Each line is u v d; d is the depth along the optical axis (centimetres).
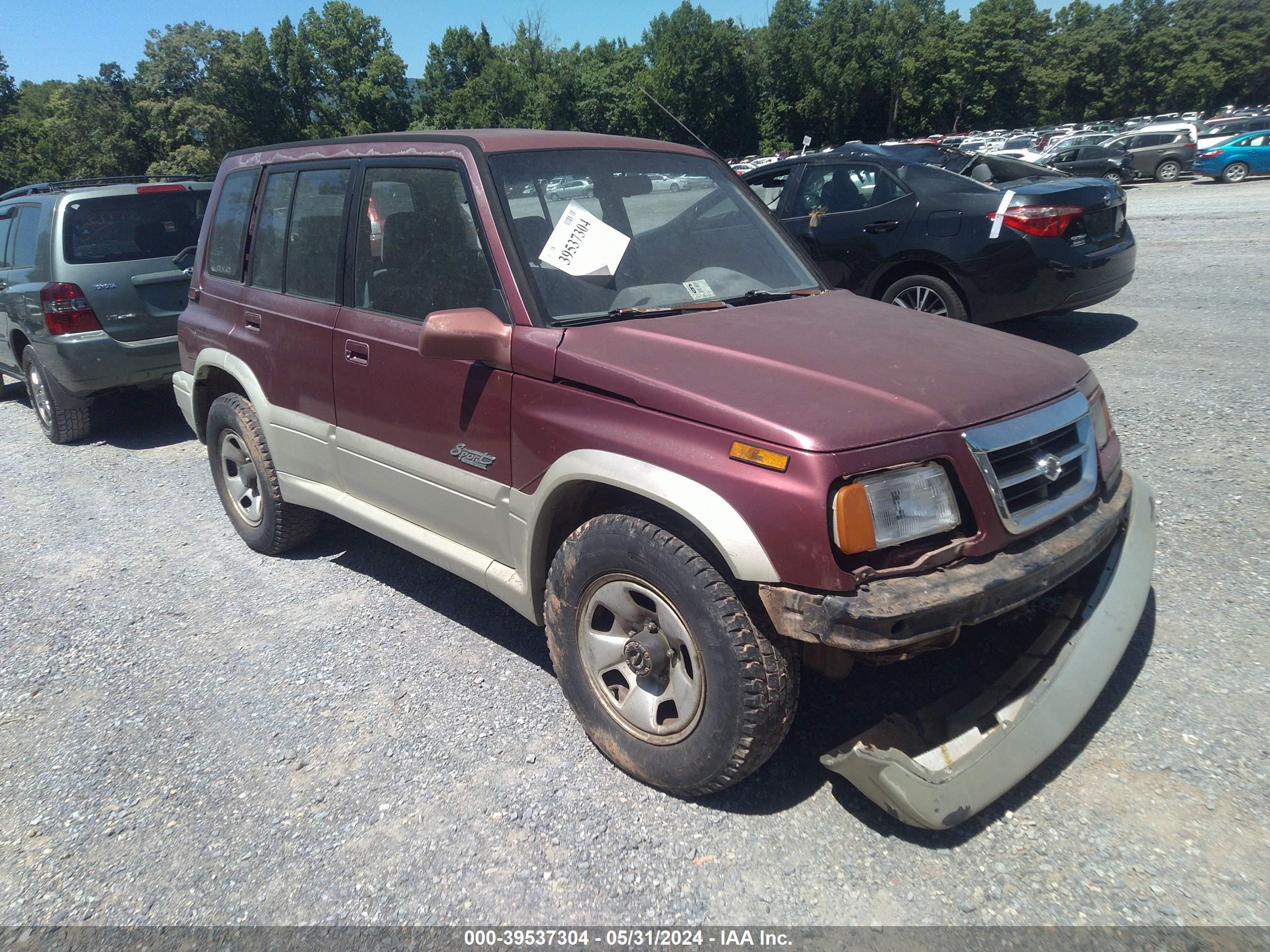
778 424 234
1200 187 2397
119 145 6625
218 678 361
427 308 336
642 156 371
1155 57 9200
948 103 9125
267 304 420
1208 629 337
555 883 245
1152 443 515
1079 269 667
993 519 242
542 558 305
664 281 334
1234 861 235
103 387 675
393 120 8550
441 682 348
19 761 316
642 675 274
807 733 300
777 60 8175
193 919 240
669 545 252
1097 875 234
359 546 488
